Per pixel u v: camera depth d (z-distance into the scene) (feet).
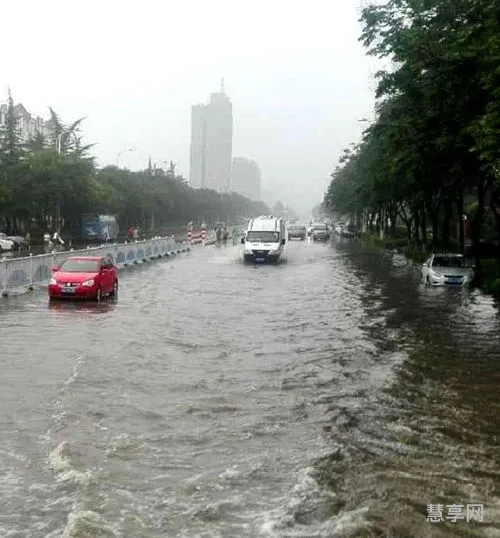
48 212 208.54
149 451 23.94
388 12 69.77
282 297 73.10
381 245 194.49
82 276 66.39
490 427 27.63
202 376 35.58
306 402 30.89
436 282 84.43
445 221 122.31
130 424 27.07
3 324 51.78
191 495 20.18
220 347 43.75
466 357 41.70
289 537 17.61
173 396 31.48
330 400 31.30
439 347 44.86
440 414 29.37
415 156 72.84
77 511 18.67
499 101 50.49
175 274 102.42
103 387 32.76
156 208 286.05
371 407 30.30
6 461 22.63
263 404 30.45
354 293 77.56
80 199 201.98
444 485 21.38
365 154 151.43
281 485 21.08
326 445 24.93
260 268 116.57
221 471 22.17
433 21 62.64
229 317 57.36
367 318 57.88
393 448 24.82
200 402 30.53
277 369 37.63
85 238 216.95
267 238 133.49
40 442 24.63
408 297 73.97
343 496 20.35
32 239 192.95
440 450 24.70
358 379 35.55
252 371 37.01
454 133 66.03
